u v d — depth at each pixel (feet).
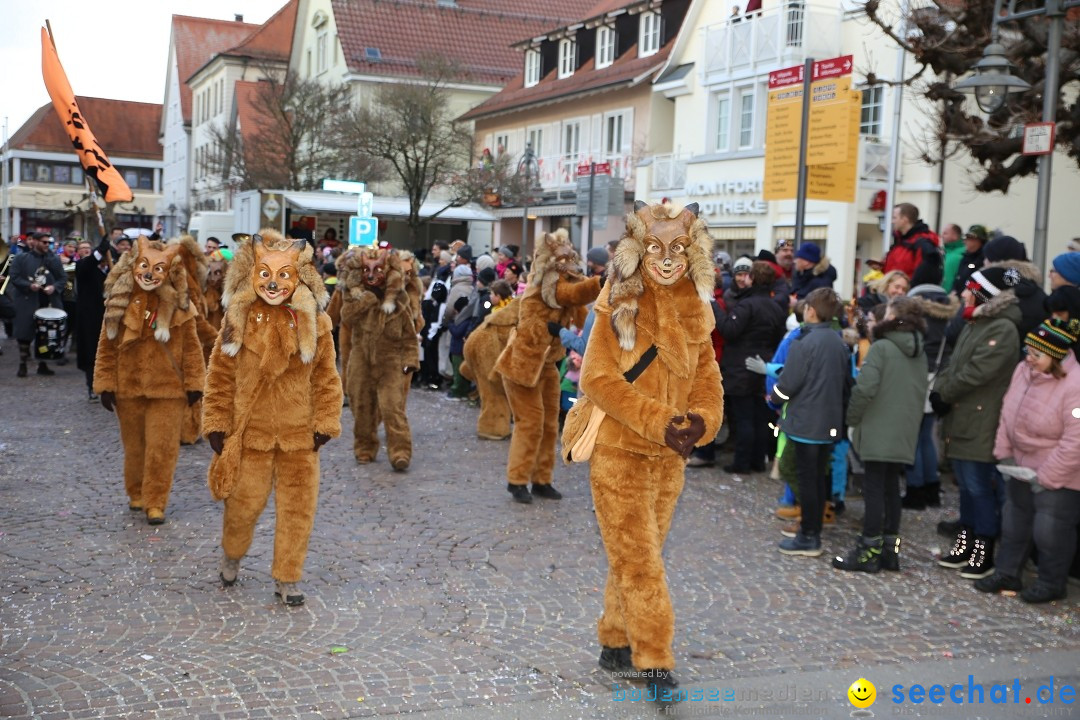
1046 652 17.69
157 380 24.21
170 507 26.22
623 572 15.10
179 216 200.64
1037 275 23.34
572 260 26.73
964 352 22.04
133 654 16.43
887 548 22.35
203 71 197.16
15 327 51.03
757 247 75.72
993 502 22.02
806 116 37.55
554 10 154.51
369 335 31.22
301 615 18.54
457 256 48.06
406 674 15.90
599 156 101.30
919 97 60.70
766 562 22.76
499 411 37.24
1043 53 35.91
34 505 26.08
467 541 23.79
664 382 15.30
